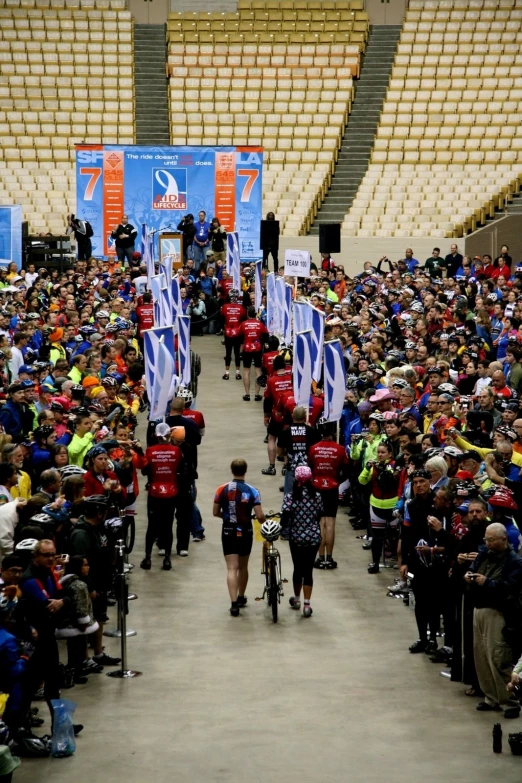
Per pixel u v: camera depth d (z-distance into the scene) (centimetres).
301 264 2712
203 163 4097
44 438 1578
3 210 3550
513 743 1078
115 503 1447
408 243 4231
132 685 1266
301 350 1981
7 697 1046
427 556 1334
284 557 1762
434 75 4959
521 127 4697
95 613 1305
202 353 3362
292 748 1095
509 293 2916
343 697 1230
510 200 4425
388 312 2972
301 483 1483
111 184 4094
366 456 1730
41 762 1070
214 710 1191
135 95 4925
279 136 4700
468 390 2072
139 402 2244
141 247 3875
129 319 2891
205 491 2086
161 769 1049
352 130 4769
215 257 3775
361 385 1992
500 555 1166
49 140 4625
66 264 3962
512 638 1171
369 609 1535
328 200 4494
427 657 1359
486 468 1398
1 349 2127
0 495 1317
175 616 1506
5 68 4925
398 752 1086
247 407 2722
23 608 1096
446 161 4603
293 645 1396
